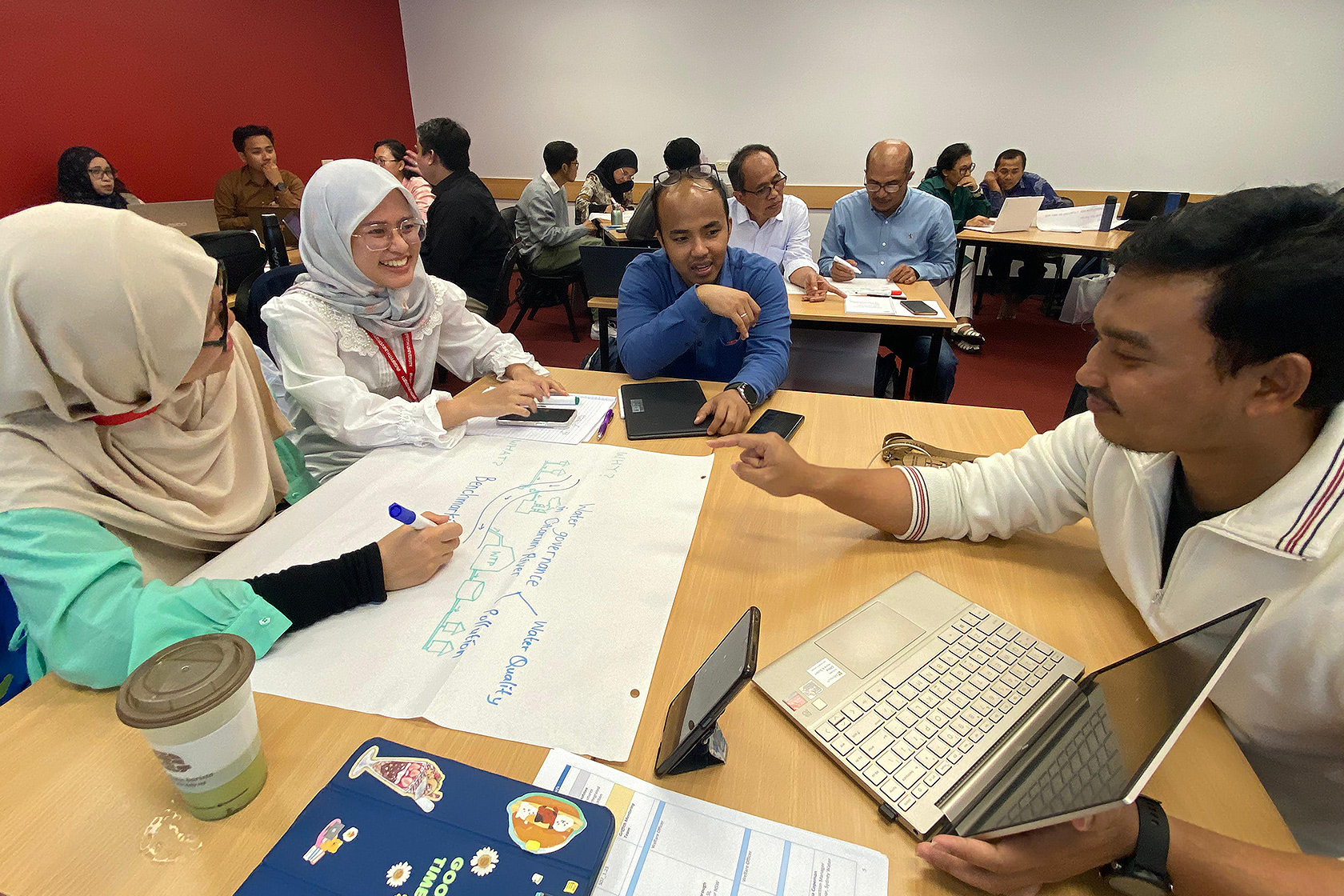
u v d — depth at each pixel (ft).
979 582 2.66
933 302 8.15
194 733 1.54
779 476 2.88
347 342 4.35
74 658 2.12
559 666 2.17
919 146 16.66
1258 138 14.90
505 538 2.85
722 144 17.71
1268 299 1.65
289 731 1.94
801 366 8.26
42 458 2.47
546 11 17.33
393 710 2.00
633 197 18.75
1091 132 15.70
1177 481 2.42
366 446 3.85
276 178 12.94
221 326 2.88
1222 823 1.73
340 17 16.01
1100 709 1.84
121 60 11.39
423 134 11.27
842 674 2.15
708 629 2.34
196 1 12.53
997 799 1.69
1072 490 2.76
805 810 1.76
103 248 2.34
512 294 18.21
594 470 3.44
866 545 2.86
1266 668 2.01
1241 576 2.07
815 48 16.24
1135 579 2.43
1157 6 14.37
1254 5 13.93
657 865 1.60
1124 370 1.96
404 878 1.53
